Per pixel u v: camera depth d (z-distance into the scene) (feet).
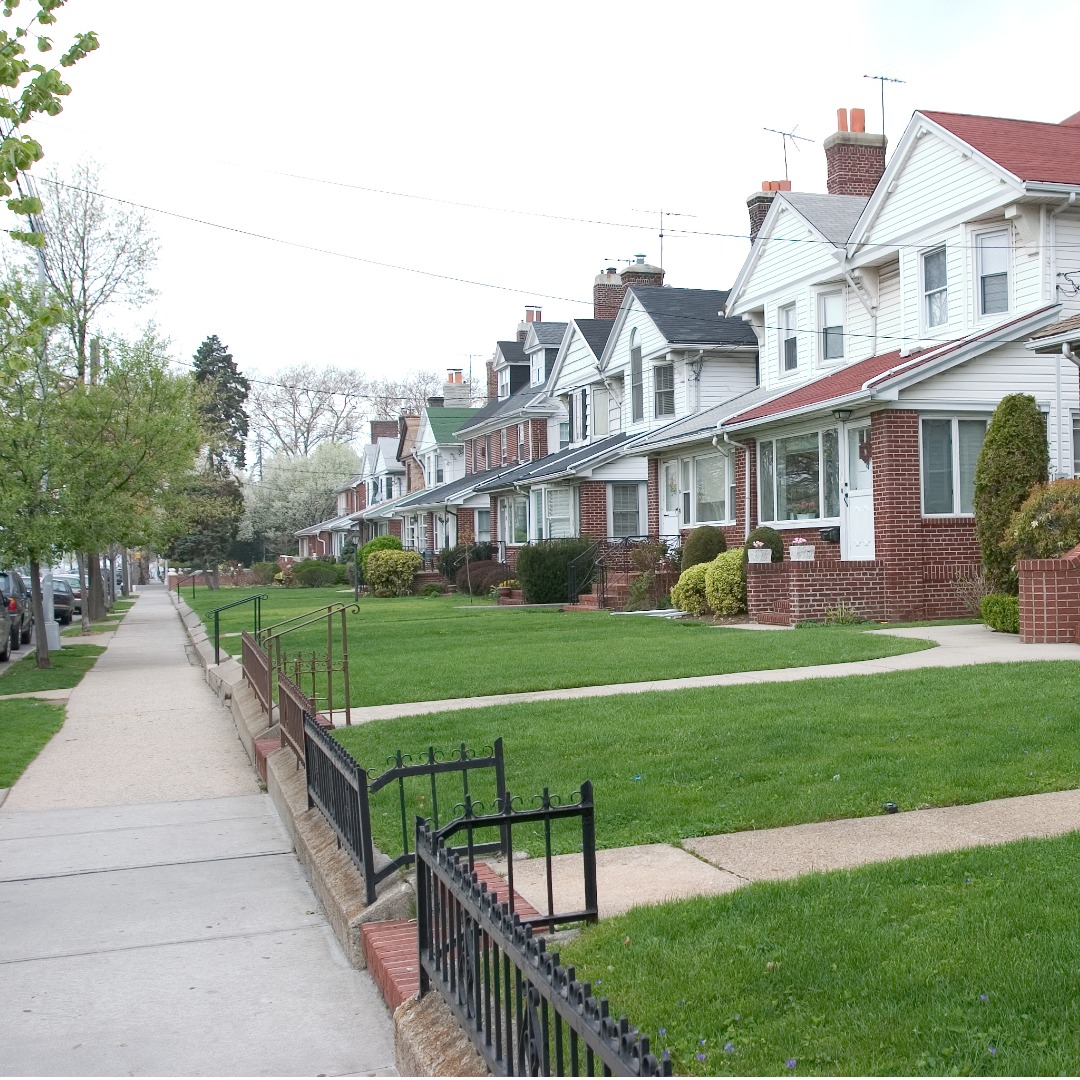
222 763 38.68
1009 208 60.95
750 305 88.89
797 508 72.38
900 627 58.59
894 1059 12.19
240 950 20.44
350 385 316.19
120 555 244.83
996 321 63.21
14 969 19.72
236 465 286.46
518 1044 11.48
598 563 94.22
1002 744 27.02
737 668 44.75
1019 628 50.21
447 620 82.28
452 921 14.07
